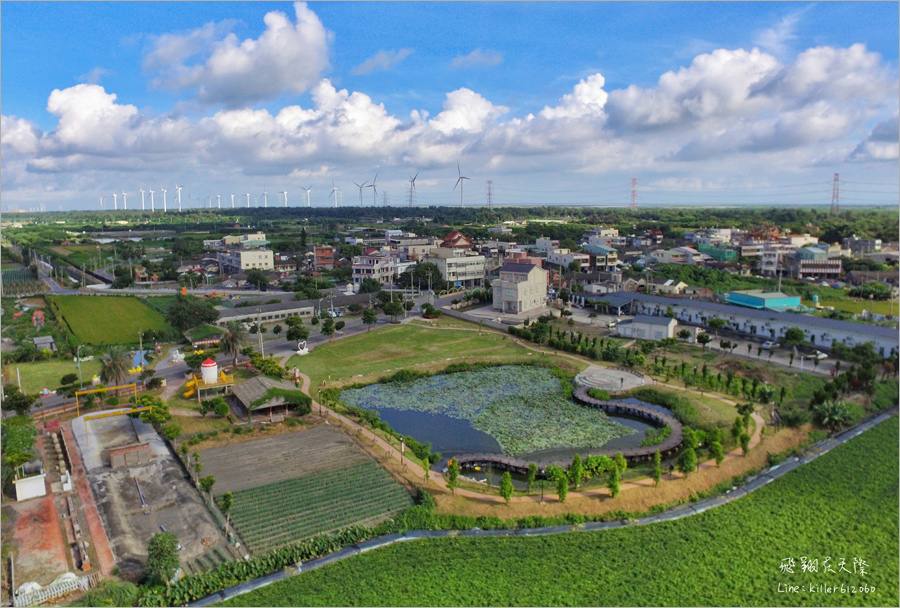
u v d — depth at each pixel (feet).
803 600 150.41
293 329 390.63
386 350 385.91
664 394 290.35
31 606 146.10
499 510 192.24
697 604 148.97
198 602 152.56
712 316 433.07
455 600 150.10
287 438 248.32
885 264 629.92
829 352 354.95
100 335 419.95
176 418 265.13
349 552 173.99
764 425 251.19
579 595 152.46
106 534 178.60
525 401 298.76
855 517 188.55
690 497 202.59
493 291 507.30
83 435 248.93
